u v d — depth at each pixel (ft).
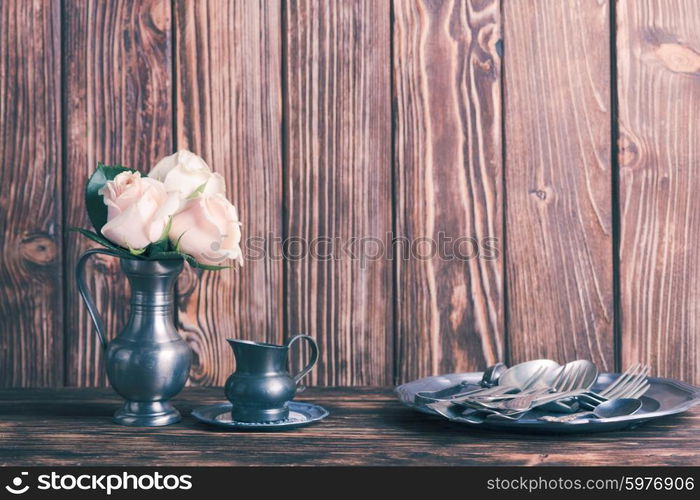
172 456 2.89
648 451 2.89
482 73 4.13
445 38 4.14
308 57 4.16
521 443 3.01
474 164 4.15
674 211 4.10
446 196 4.16
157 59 4.15
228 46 4.16
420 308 4.17
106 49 4.15
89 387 4.18
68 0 4.14
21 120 4.16
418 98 4.15
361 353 4.20
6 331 4.19
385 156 4.16
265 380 3.28
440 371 4.17
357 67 4.16
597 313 4.13
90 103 4.16
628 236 4.12
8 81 4.16
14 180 4.16
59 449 2.99
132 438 3.14
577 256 4.13
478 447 2.96
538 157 4.13
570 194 4.13
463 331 4.17
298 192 4.17
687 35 4.09
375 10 4.15
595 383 3.82
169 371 3.35
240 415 3.30
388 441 3.07
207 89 4.16
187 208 3.33
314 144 4.17
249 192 4.17
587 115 4.12
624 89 4.11
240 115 4.16
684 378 4.11
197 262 3.39
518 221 4.14
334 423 3.36
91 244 4.18
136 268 3.35
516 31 4.12
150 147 4.17
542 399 3.29
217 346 4.21
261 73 4.16
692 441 3.03
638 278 4.12
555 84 4.12
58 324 4.19
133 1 4.14
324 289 4.19
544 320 4.15
